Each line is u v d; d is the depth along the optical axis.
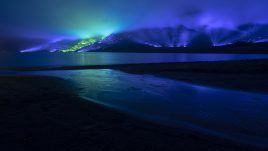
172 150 7.65
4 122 10.27
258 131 9.99
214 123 11.16
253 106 14.73
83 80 29.17
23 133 8.96
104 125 10.27
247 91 19.80
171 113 13.03
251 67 36.00
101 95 18.66
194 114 12.76
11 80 26.20
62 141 8.26
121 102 15.96
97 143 8.12
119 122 10.80
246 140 8.87
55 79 28.95
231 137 9.15
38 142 8.13
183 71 37.78
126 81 28.17
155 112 13.20
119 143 8.16
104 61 83.94
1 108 12.77
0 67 53.28
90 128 9.79
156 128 10.02
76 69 47.81
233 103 15.56
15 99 15.23
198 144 8.23
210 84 23.94
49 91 19.34
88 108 13.47
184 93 19.58
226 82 24.61
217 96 18.11
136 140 8.48
